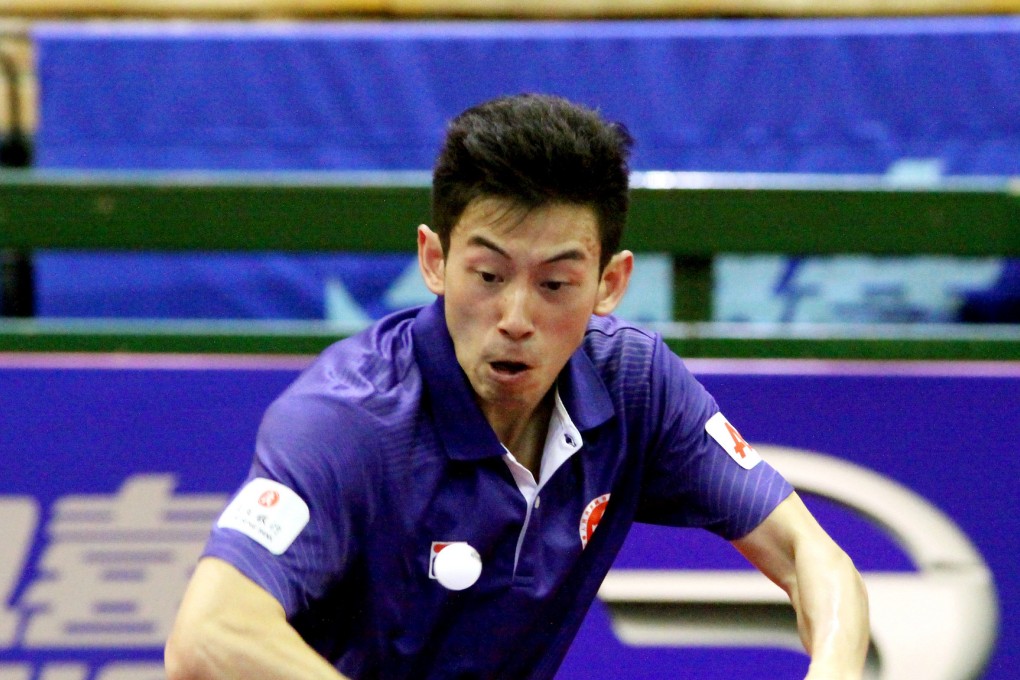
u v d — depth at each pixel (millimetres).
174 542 9172
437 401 5141
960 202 9328
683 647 9117
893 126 13305
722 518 5875
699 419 5859
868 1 15648
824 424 9242
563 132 4562
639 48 13414
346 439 4926
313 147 13547
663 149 13477
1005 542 9195
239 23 15922
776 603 9117
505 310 4684
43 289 12930
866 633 5289
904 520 9188
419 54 13500
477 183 4598
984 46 13133
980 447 9227
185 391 9203
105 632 9141
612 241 4953
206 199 9500
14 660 9102
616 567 9188
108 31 13445
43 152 13430
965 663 9094
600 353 5688
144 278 12977
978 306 12672
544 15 15914
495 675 5664
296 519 4762
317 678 4477
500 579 5395
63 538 9148
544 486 5395
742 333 9391
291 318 13117
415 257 13023
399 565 5230
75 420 9172
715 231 9367
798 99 13344
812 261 12758
